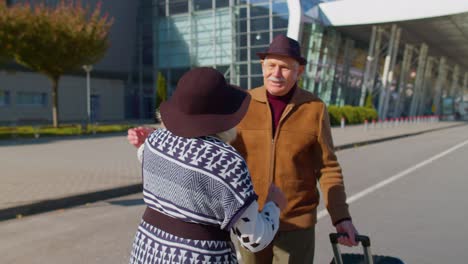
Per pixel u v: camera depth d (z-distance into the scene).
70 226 6.06
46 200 7.00
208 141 1.61
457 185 9.03
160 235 1.60
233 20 37.16
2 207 6.46
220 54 38.16
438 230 5.80
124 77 43.19
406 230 5.82
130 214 6.76
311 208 2.48
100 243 5.29
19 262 4.65
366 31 39.88
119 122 37.25
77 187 8.16
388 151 16.20
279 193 1.85
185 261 1.55
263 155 2.47
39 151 14.77
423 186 8.97
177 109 1.68
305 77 35.09
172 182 1.57
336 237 2.16
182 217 1.57
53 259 4.75
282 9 34.84
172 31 41.22
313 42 35.44
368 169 11.48
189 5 39.97
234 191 1.52
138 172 10.16
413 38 44.47
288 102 2.50
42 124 30.23
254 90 2.60
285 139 2.43
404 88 51.75
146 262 1.61
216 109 1.63
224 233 1.62
